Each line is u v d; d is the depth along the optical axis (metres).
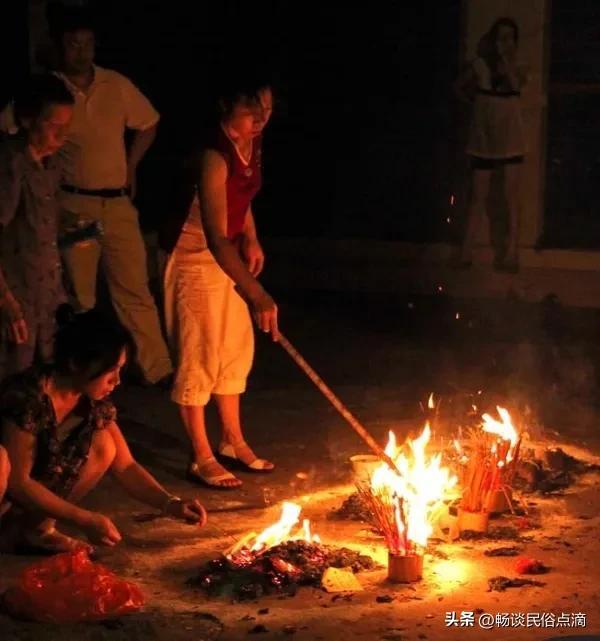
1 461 7.02
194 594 7.17
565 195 17.78
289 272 17.70
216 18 18.56
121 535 8.17
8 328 8.61
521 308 15.88
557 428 10.80
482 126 17.33
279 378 12.55
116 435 7.69
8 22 18.28
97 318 7.40
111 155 11.42
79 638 6.51
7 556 7.70
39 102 8.67
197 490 9.20
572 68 17.58
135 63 18.88
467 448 9.42
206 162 8.75
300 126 18.58
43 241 8.97
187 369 9.23
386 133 18.34
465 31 17.44
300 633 6.59
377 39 18.20
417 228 18.36
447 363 13.16
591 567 7.55
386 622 6.71
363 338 14.31
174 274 9.20
